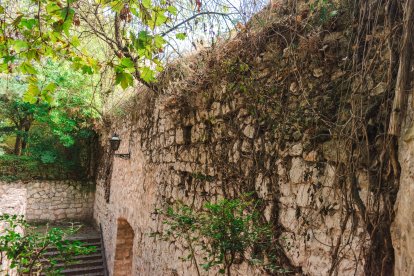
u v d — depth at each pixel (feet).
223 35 10.95
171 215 8.42
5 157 34.19
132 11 6.96
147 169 18.45
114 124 28.68
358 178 5.72
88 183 37.22
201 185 11.66
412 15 4.69
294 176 7.32
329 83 6.70
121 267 24.13
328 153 6.47
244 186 9.09
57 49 7.97
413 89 4.50
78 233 31.99
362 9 6.05
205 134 11.62
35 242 9.54
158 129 16.94
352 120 5.84
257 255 8.15
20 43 7.27
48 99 8.05
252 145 8.92
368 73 5.76
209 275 10.50
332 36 6.76
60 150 37.52
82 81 26.96
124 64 7.11
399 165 4.82
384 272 4.91
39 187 35.01
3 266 10.44
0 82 27.99
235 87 9.90
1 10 7.47
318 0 7.16
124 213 22.86
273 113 8.21
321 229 6.47
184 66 12.85
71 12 5.98
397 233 4.48
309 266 6.70
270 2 8.80
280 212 7.68
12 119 35.32
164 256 14.67
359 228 5.63
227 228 6.99
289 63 7.80
